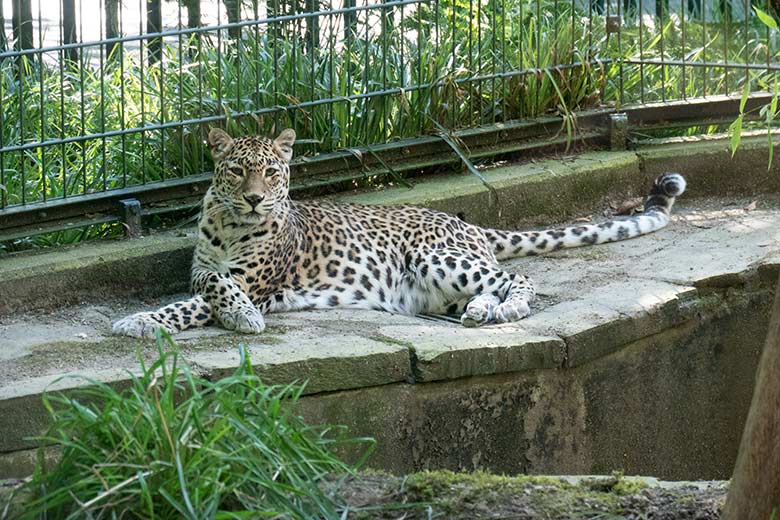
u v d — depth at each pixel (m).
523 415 8.38
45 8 17.05
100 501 5.52
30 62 11.29
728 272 9.50
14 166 10.23
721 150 11.59
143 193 9.76
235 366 7.44
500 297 9.23
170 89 10.87
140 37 9.59
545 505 6.01
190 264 9.49
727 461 9.81
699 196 11.65
